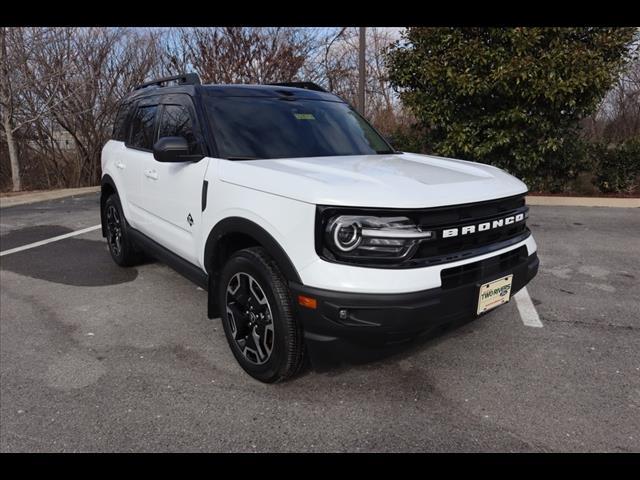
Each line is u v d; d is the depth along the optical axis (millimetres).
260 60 14172
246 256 2881
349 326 2416
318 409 2730
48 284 4871
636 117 13492
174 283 4859
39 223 7891
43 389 2945
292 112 3873
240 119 3574
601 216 7844
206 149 3369
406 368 3139
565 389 2898
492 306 2795
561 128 9297
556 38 8523
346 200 2422
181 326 3840
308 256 2504
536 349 3387
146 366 3213
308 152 3527
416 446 2439
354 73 16453
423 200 2469
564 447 2416
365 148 3887
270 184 2742
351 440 2486
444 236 2531
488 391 2885
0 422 2631
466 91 8789
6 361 3289
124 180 4719
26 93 12711
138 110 4723
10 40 12125
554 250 5906
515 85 8570
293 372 2828
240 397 2850
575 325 3773
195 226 3420
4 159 14430
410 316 2400
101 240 6684
